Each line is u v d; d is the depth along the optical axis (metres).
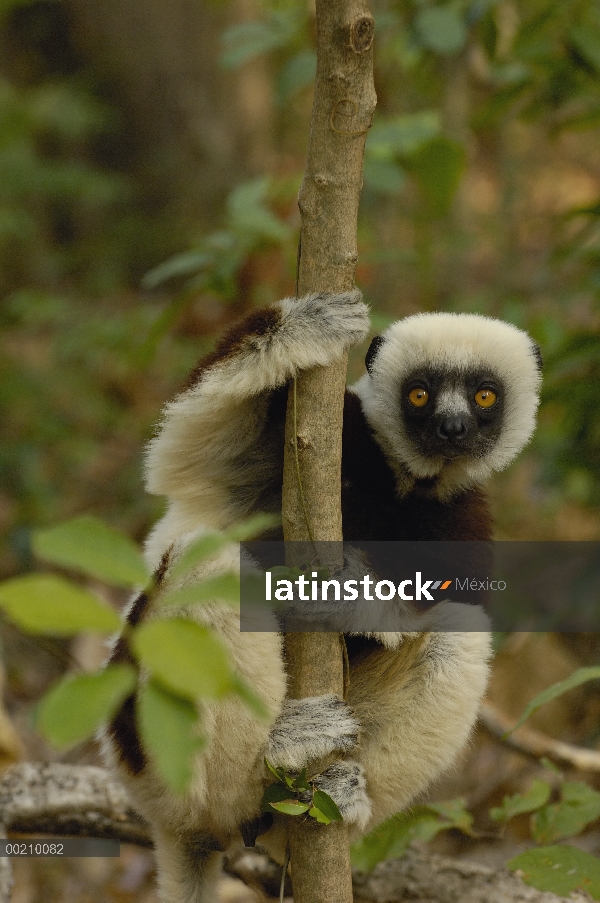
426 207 6.94
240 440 3.65
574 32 5.43
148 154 13.52
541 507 7.76
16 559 7.44
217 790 3.35
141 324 8.97
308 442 3.06
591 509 7.23
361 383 4.48
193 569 3.04
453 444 4.11
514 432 4.52
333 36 2.86
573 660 6.52
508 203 11.02
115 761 3.54
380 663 3.81
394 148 5.62
